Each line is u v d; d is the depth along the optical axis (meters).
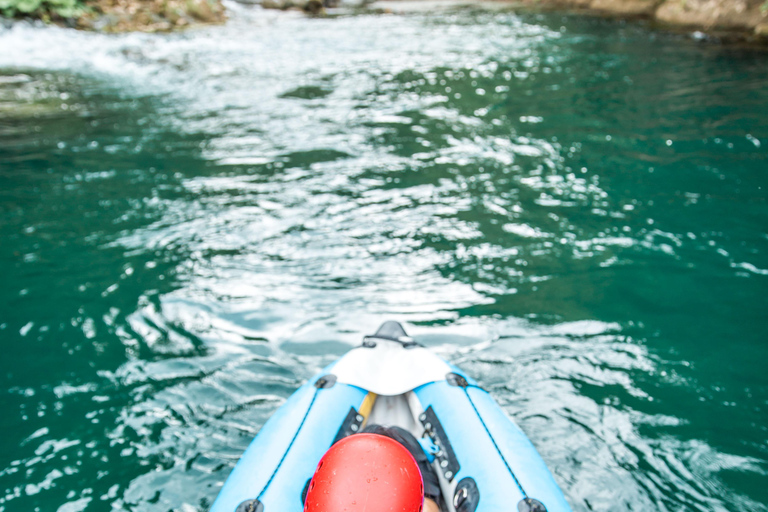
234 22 16.28
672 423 3.23
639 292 4.43
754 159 6.60
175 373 3.68
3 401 3.46
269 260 4.99
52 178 6.60
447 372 3.07
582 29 14.08
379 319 4.20
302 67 11.33
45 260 4.95
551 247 5.09
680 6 13.45
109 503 2.82
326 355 3.85
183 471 2.98
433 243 5.22
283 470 2.40
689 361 3.70
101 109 9.01
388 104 9.09
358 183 6.45
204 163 7.01
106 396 3.49
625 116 8.16
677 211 5.60
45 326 4.12
